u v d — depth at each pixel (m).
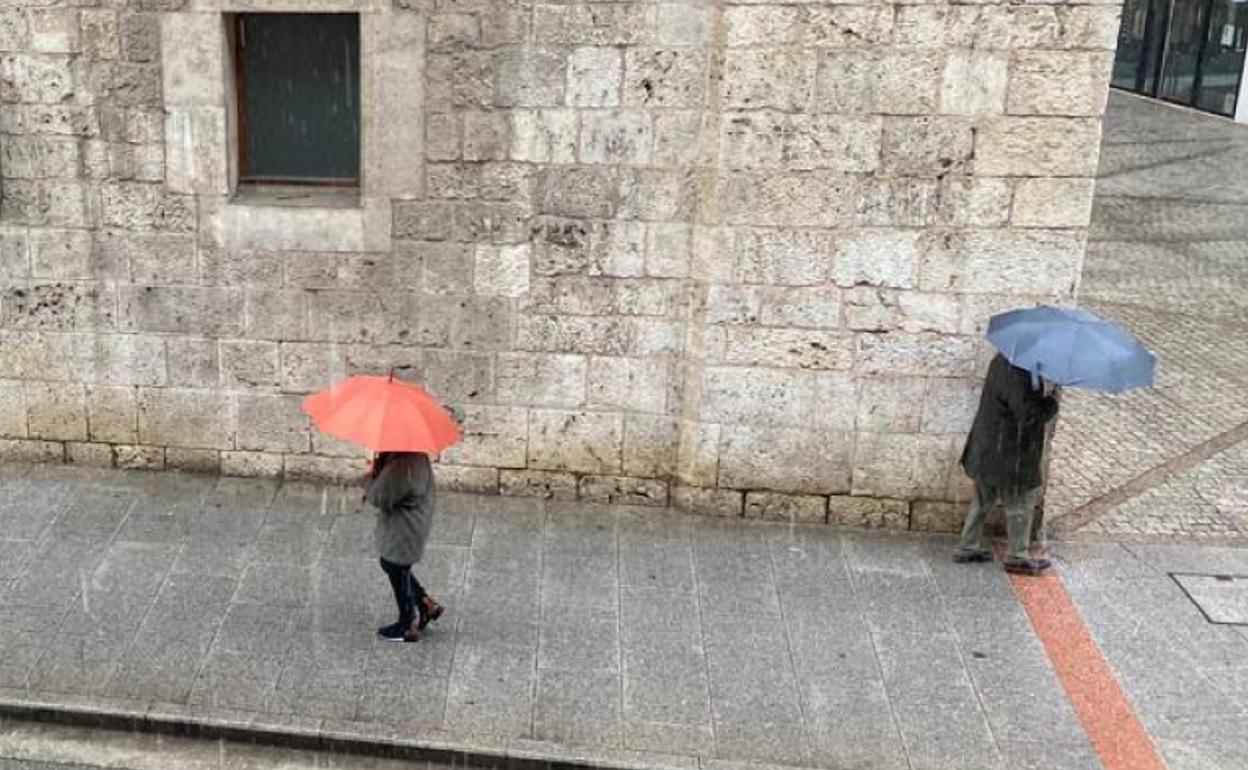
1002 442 8.46
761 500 9.38
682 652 7.67
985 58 8.34
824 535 9.25
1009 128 8.45
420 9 8.60
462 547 8.84
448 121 8.81
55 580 8.17
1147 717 7.24
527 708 7.07
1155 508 10.01
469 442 9.52
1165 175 22.61
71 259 9.31
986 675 7.58
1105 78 8.30
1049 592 8.56
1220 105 27.81
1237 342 14.26
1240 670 7.72
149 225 9.20
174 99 8.93
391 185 8.97
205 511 9.21
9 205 9.22
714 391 9.14
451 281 9.16
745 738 6.91
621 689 7.28
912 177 8.61
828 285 8.87
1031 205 8.59
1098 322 8.02
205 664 7.35
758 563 8.80
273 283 9.25
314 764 6.76
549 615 8.02
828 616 8.15
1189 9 28.59
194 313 9.37
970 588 8.57
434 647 7.61
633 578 8.53
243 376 9.49
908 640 7.91
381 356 9.38
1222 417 12.04
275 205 9.19
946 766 6.77
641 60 8.61
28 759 6.70
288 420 9.57
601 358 9.24
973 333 8.89
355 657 7.46
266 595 8.11
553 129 8.78
